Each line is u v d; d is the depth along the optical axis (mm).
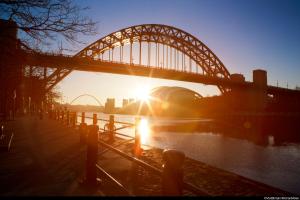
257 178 16531
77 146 11578
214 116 123000
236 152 28812
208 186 6125
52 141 13195
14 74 15539
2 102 38062
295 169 20203
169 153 3219
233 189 5738
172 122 88188
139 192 5391
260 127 81500
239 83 113500
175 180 3154
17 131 18250
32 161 8305
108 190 5348
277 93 127000
